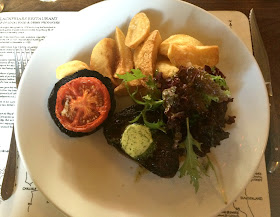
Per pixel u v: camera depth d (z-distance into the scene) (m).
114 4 0.27
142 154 0.23
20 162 0.25
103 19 0.27
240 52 0.26
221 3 0.30
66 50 0.27
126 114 0.24
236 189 0.22
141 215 0.22
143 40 0.26
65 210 0.22
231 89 0.25
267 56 0.28
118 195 0.23
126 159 0.24
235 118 0.25
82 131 0.23
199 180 0.23
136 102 0.24
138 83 0.24
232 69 0.26
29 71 0.25
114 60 0.26
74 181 0.23
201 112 0.22
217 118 0.23
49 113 0.25
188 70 0.22
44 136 0.24
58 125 0.24
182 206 0.22
